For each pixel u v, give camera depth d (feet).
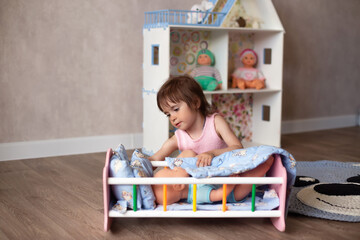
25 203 5.30
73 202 5.35
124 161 4.26
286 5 10.37
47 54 7.76
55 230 4.47
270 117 9.12
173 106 4.95
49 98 7.87
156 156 5.33
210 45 8.82
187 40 8.59
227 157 4.66
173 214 4.27
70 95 8.06
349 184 5.86
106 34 8.27
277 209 4.47
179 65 8.57
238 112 9.46
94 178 6.44
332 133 10.78
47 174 6.65
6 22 7.35
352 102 12.16
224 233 4.40
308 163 7.37
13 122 7.59
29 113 7.71
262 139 9.39
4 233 4.38
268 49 9.01
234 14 8.86
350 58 11.91
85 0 8.00
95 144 8.38
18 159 7.64
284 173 4.21
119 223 4.66
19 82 7.57
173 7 8.89
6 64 7.43
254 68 9.16
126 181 4.17
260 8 8.84
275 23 8.71
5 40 7.38
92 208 5.13
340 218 4.74
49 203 5.31
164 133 7.67
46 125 7.89
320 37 11.15
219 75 8.48
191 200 4.55
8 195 5.61
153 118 8.04
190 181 4.15
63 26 7.85
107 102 8.45
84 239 4.24
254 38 9.33
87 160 7.63
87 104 8.24
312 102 11.27
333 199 5.28
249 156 4.50
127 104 8.66
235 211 4.29
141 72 8.74
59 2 7.76
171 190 4.45
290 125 10.85
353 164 7.30
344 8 11.55
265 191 4.52
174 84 4.98
